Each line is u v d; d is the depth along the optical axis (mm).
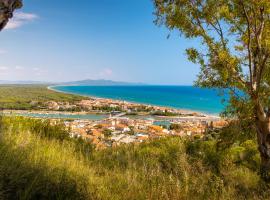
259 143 9531
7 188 4184
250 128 10109
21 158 5152
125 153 9828
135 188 5566
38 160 5426
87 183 5316
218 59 9398
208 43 9492
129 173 6512
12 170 4488
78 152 8453
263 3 8477
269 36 9062
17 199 4203
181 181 6590
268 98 9898
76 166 6297
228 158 9547
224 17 9453
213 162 9398
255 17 9000
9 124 7949
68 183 5027
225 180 7684
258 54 9266
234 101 9789
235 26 9719
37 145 6656
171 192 5547
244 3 8820
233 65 9391
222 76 9344
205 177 7258
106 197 4984
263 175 8625
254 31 9172
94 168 7109
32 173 4781
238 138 10273
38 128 9453
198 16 9531
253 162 10359
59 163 5988
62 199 4566
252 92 9391
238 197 6492
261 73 9211
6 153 5023
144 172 6852
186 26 9586
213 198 6016
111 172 6918
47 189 4543
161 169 7902
